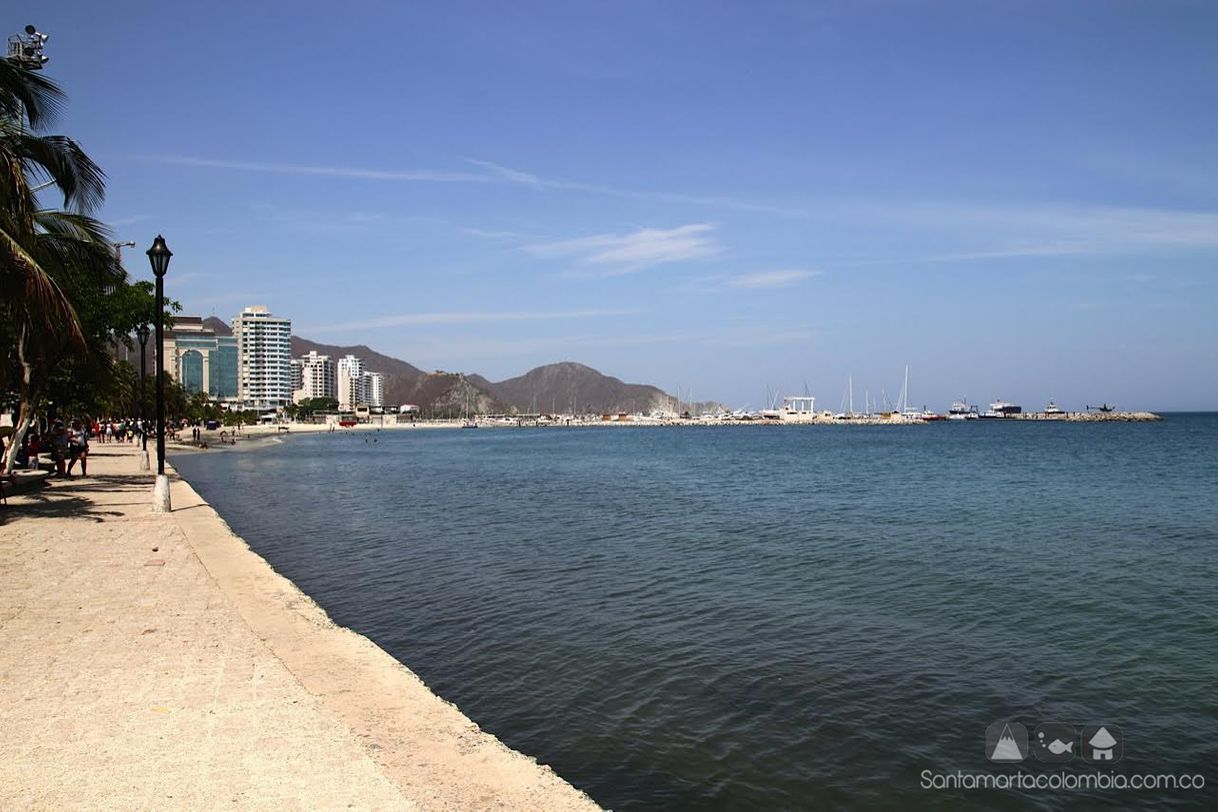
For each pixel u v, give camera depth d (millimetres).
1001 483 45750
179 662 8703
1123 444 106750
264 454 87312
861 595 16016
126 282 31125
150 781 5809
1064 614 14547
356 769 6109
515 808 5785
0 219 17766
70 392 32094
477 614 14406
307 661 9016
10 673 8250
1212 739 9133
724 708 9820
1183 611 14766
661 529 25984
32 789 5645
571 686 10570
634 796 7590
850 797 7672
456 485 46000
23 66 19094
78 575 13383
